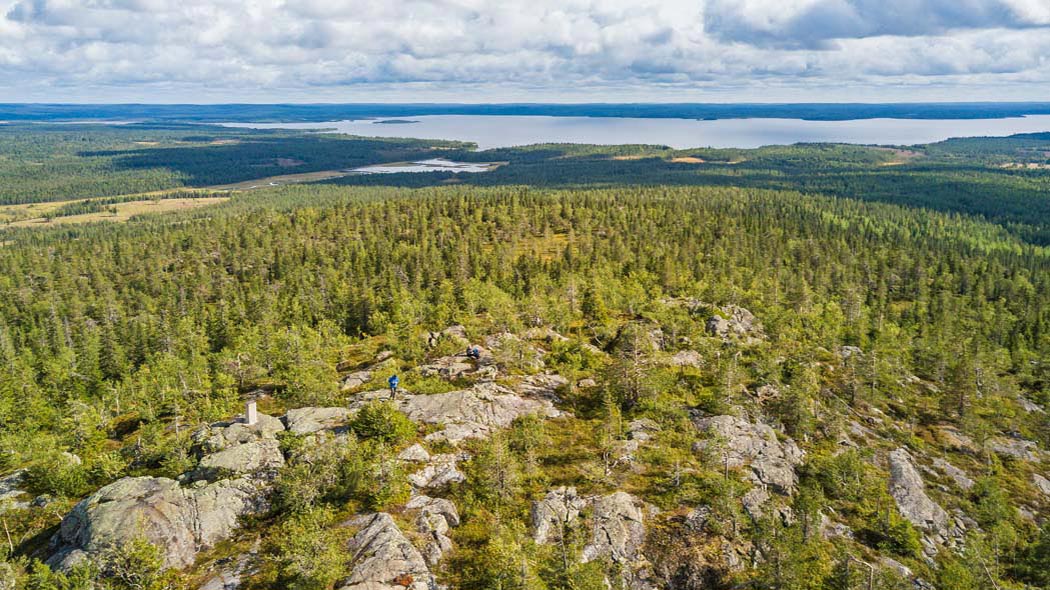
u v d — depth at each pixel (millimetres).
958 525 72500
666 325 109500
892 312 167250
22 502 57781
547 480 62344
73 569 43438
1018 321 164500
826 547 60469
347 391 83250
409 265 181875
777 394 89812
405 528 51562
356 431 63656
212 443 60562
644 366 83250
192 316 154625
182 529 49562
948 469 84562
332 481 55688
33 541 52156
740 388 87875
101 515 48156
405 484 57219
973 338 138500
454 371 87062
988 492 77438
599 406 80375
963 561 64562
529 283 154750
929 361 126938
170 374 96625
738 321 121500
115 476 60500
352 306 148250
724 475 65500
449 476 60219
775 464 70562
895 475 77875
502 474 58656
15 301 188250
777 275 177625
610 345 106688
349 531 50375
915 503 73188
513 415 74938
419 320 127500
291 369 86562
